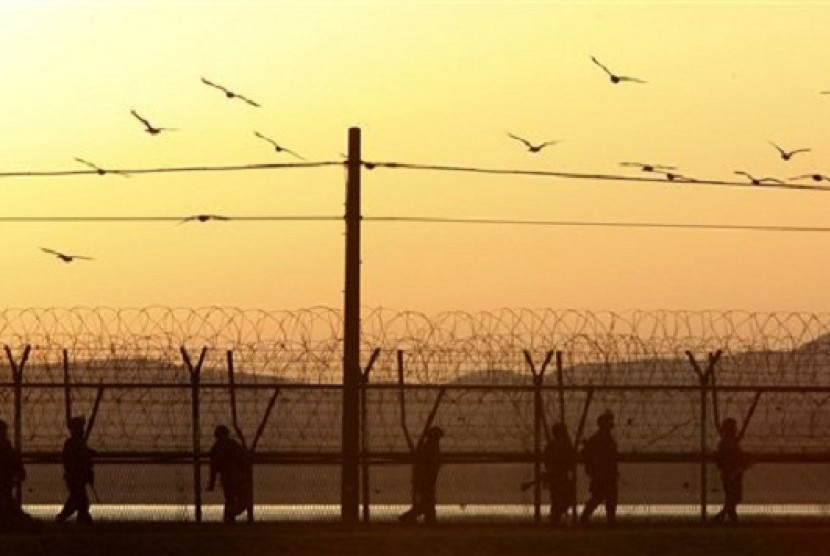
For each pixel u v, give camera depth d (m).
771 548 72.06
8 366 82.12
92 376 87.50
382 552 69.50
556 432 82.31
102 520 85.19
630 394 93.31
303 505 100.00
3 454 78.50
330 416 88.75
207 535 72.25
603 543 71.56
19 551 68.12
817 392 83.75
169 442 90.56
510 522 83.12
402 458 81.56
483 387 81.19
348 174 85.31
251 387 81.12
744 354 83.62
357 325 82.62
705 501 84.00
